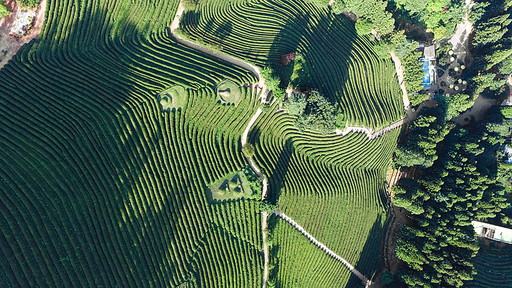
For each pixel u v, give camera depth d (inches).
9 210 1610.5
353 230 2497.5
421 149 2571.4
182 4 2244.1
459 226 2461.9
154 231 1889.8
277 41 2391.7
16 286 1553.9
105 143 1855.3
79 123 1834.4
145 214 1886.1
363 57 2674.7
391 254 2640.3
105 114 1888.5
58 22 2062.0
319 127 2133.4
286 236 2247.8
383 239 2652.6
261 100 2208.4
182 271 1937.7
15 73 1908.2
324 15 2650.1
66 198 1712.6
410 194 2449.6
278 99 2217.0
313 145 2370.8
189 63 2134.6
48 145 1756.9
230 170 2100.1
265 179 2151.8
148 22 2196.1
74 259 1679.4
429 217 2456.9
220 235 2048.5
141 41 2142.0
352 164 2539.4
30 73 1913.1
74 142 1800.0
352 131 2508.6
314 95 2086.6
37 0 2032.5
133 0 2185.0
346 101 2513.5
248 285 2106.3
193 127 2075.5
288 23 2481.5
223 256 2048.5
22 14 2022.6
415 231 2434.8
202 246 2007.9
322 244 2389.3
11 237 1583.4
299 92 2278.5
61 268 1646.2
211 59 2196.1
